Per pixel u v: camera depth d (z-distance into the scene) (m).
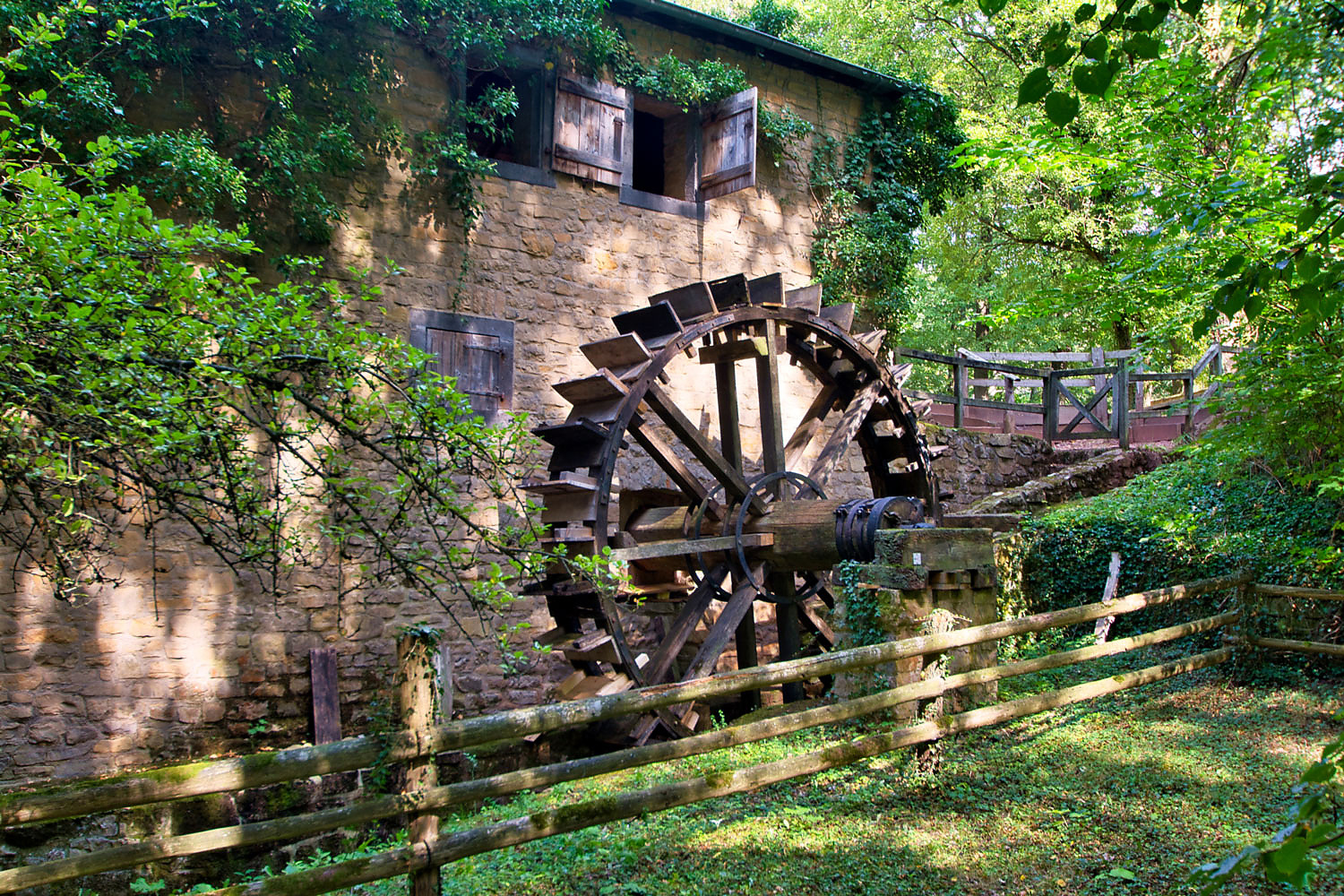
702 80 9.30
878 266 10.35
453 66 8.20
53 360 2.87
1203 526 8.27
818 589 8.81
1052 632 8.55
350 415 3.55
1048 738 5.41
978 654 6.21
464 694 7.95
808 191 10.23
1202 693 6.48
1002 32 15.43
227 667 7.15
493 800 6.45
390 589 7.74
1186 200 4.84
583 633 7.32
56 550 3.72
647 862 3.88
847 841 4.00
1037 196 15.84
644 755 3.73
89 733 6.70
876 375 8.93
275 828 2.94
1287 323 5.54
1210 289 5.77
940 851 3.88
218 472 3.46
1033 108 14.39
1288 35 3.05
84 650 6.71
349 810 3.05
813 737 5.65
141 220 3.31
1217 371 12.17
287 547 3.73
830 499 8.09
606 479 6.95
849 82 10.47
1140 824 4.07
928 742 4.85
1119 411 12.12
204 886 3.69
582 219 8.89
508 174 8.55
